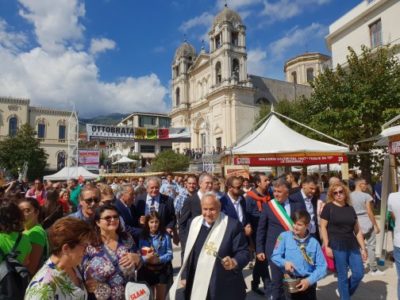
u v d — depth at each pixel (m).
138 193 7.21
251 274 7.20
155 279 4.37
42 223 5.71
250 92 50.44
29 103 52.88
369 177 16.33
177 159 40.06
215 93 50.81
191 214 5.51
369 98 15.36
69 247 2.30
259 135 11.06
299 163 10.69
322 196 7.39
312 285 4.17
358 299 5.58
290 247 4.21
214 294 3.46
